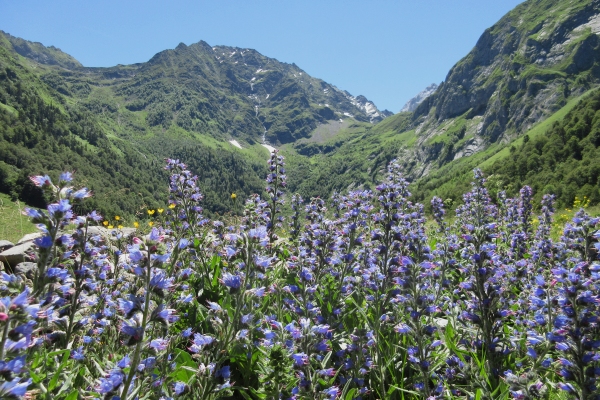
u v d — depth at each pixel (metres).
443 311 7.86
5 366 3.05
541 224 14.23
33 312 3.27
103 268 6.36
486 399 5.01
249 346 5.43
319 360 5.38
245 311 4.96
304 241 8.23
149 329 4.77
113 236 7.65
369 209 9.44
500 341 6.07
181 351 4.92
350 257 8.45
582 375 4.53
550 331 5.29
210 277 8.05
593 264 5.35
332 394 4.68
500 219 17.30
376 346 6.24
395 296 7.18
